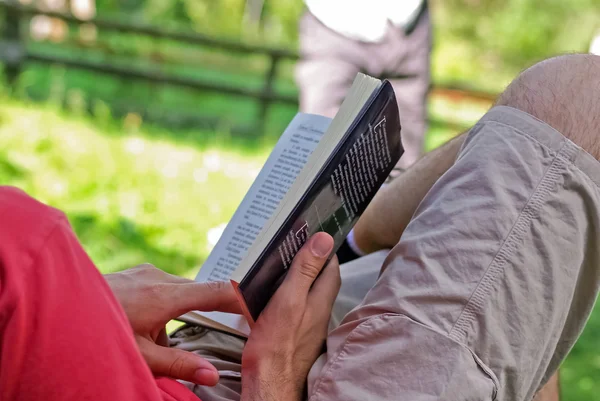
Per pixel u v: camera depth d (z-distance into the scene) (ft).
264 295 4.40
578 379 13.01
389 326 4.13
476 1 55.93
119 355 3.31
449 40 55.62
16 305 3.06
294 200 4.24
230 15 53.83
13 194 3.30
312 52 15.24
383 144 4.58
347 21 14.82
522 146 4.33
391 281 4.28
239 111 30.68
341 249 6.00
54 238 3.24
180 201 17.15
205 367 4.30
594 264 4.41
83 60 26.84
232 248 5.10
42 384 3.13
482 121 4.58
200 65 34.24
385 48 14.82
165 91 29.58
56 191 16.47
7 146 18.44
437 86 26.37
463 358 4.02
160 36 27.71
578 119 4.40
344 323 4.40
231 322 4.87
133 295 4.45
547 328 4.26
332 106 15.15
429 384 3.98
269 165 5.28
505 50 55.57
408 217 5.51
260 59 37.42
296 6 55.21
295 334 4.44
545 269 4.21
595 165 4.32
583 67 4.56
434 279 4.17
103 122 23.04
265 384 4.37
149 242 14.60
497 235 4.18
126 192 16.99
